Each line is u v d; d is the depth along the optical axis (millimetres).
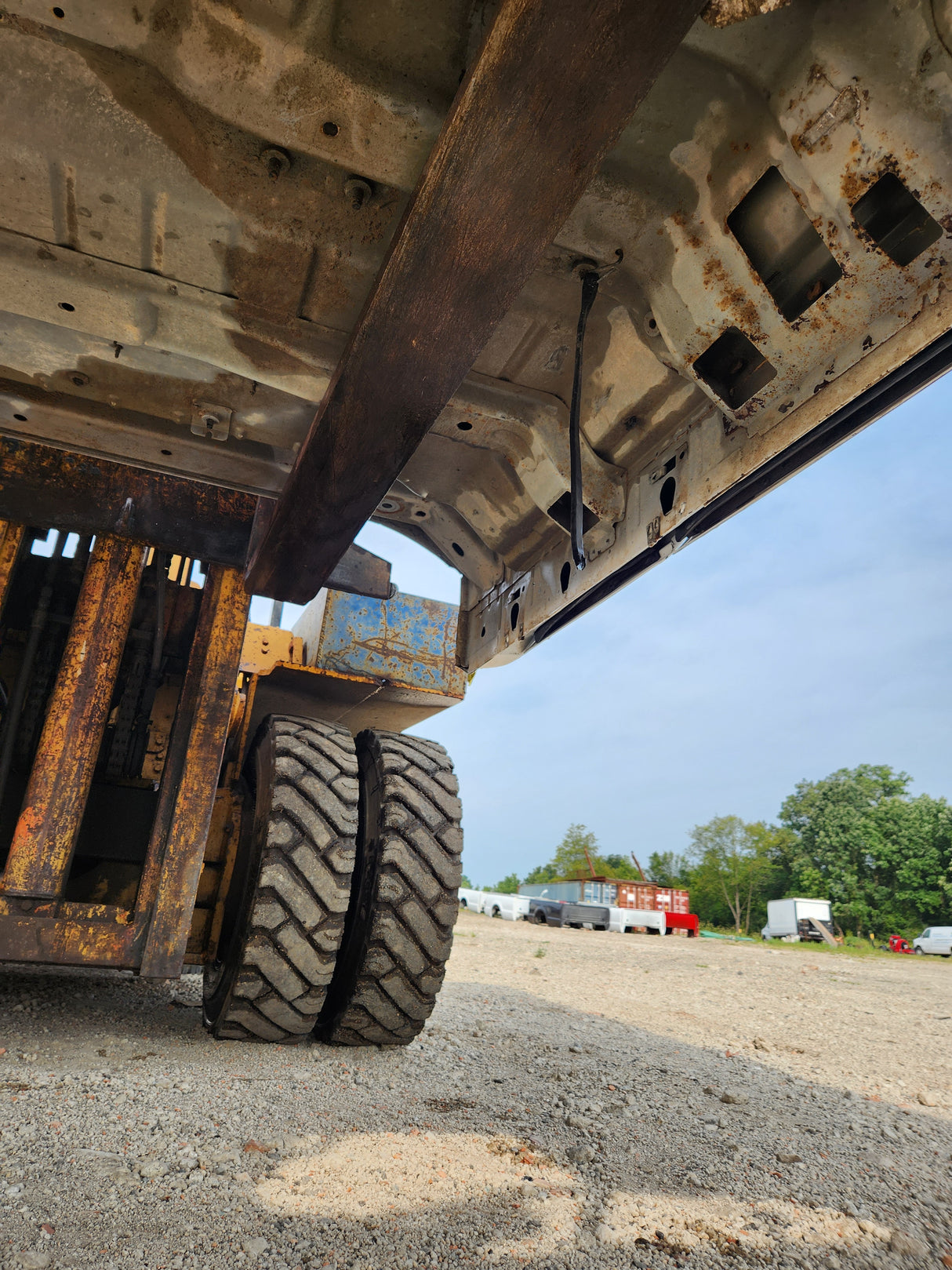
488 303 1422
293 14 1249
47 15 1257
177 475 2412
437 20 1270
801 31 1281
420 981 2588
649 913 23203
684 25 994
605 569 2113
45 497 2506
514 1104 2211
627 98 1074
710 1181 1742
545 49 1022
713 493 1694
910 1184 1845
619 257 1627
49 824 2254
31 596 2818
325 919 2404
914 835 54844
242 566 2689
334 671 3139
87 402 2193
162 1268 1154
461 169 1194
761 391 1533
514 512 2506
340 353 1861
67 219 1607
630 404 1912
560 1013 4332
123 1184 1410
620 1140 1966
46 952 2191
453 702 3447
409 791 2754
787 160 1357
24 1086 1902
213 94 1348
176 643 3068
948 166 1161
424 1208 1443
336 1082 2219
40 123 1445
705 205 1495
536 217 1250
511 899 27750
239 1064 2309
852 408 1405
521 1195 1545
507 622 2746
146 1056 2312
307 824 2477
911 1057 3850
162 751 3072
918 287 1262
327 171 1503
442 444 2369
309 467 1958
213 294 1748
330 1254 1239
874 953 22672
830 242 1326
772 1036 4188
